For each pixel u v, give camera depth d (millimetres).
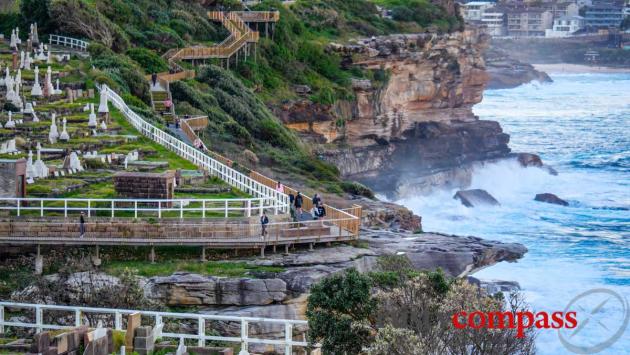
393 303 78250
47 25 175750
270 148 165875
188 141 137750
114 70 156500
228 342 86062
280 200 111188
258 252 100812
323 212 111812
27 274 94500
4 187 102875
